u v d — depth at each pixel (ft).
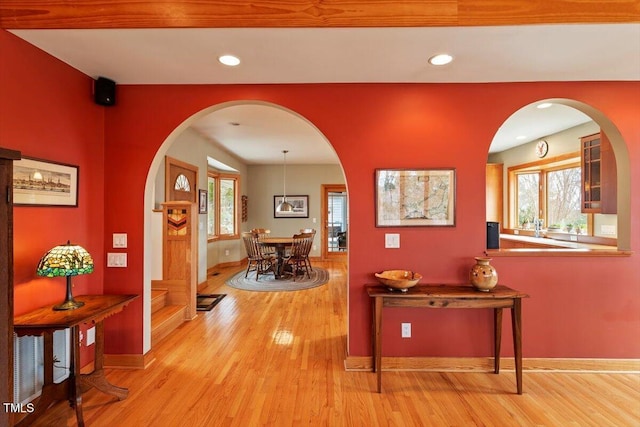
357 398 7.40
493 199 18.78
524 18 6.06
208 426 6.46
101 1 6.20
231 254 25.17
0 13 6.22
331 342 10.61
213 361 9.23
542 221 15.88
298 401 7.28
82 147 8.25
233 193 25.66
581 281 8.66
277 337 11.02
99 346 7.14
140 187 8.90
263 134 16.83
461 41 6.68
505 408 7.02
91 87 8.54
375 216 8.84
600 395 7.49
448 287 8.45
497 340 8.51
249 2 6.17
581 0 6.02
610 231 12.21
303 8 6.17
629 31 6.30
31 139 6.89
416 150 8.82
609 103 8.59
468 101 8.77
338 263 26.68
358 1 6.16
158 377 8.34
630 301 8.60
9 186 4.62
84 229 8.32
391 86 8.82
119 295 8.08
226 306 14.70
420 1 6.14
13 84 6.50
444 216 8.79
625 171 8.68
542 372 8.61
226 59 7.49
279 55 7.31
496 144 17.03
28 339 6.76
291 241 20.93
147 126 8.91
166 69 8.02
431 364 8.72
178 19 6.19
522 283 8.74
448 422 6.56
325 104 8.87
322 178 27.86
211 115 13.42
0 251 4.49
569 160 14.05
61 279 7.69
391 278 8.30
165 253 12.87
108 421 6.61
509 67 7.85
